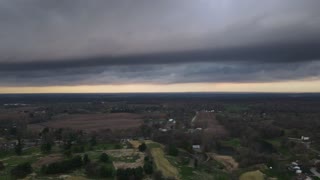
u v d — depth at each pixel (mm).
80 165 187875
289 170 199250
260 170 193250
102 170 173500
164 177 172000
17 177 169625
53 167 176750
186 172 184375
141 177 171000
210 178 175250
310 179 182375
